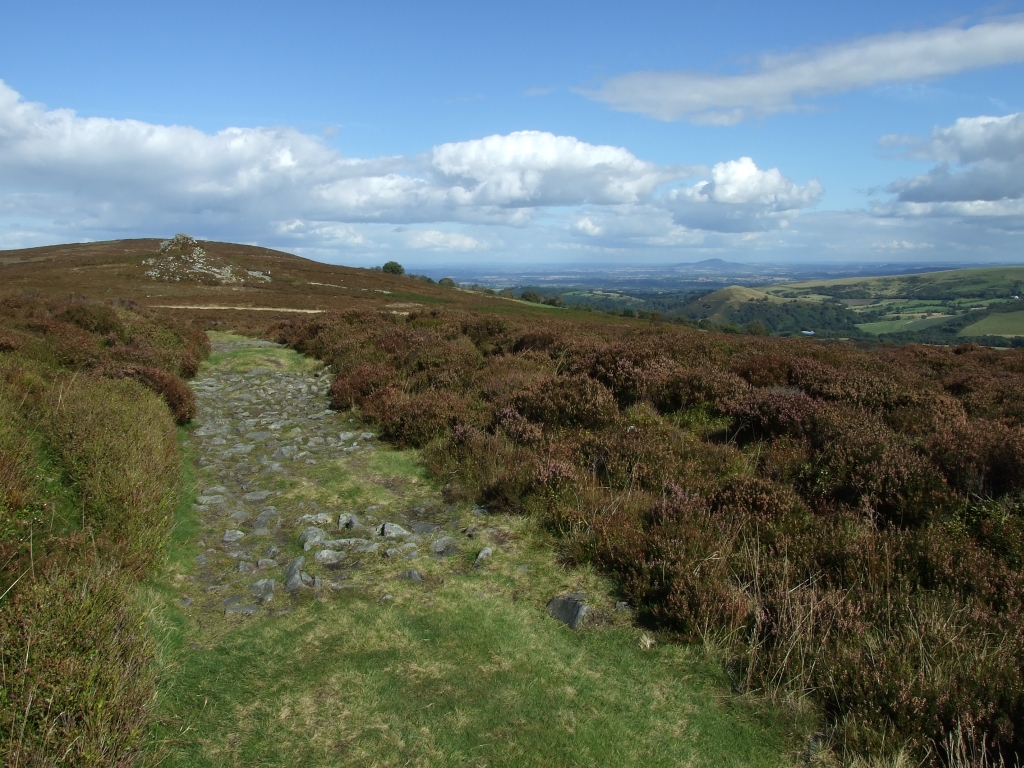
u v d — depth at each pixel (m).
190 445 9.62
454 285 125.88
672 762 3.26
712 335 18.72
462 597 5.00
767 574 4.90
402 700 3.70
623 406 10.45
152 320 22.25
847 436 7.13
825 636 4.00
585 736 3.43
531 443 8.65
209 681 3.85
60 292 55.09
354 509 7.06
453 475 7.92
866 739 3.30
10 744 2.71
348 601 4.94
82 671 3.22
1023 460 6.02
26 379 8.87
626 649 4.29
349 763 3.18
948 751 3.10
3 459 5.65
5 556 4.52
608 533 5.70
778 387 10.20
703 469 7.38
